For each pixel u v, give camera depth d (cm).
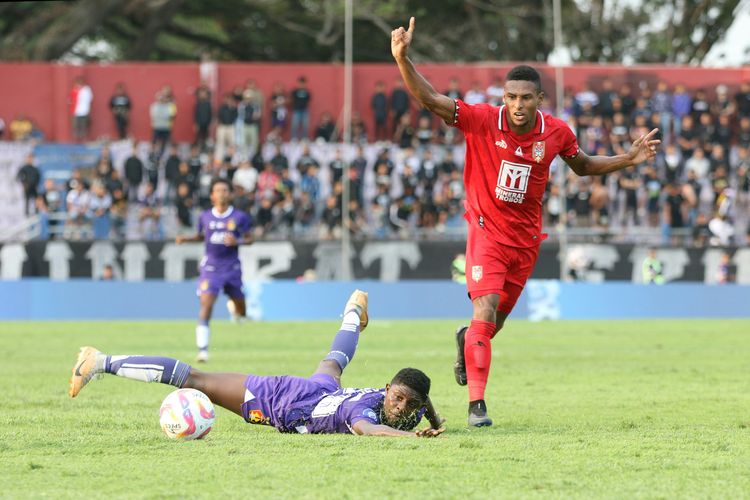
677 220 7056
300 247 6644
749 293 6050
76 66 7600
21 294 5716
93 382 2527
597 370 2931
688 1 10050
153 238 6956
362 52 10325
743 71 7806
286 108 7631
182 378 1566
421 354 3469
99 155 7394
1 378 2669
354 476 1236
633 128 7500
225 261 3219
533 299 5897
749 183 7488
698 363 3162
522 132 1734
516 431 1661
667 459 1363
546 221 7069
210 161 7050
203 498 1126
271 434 1569
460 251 6712
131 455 1388
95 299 5762
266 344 3972
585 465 1316
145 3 9500
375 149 7450
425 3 10138
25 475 1252
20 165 7312
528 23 10181
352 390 1555
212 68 7638
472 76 7725
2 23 9938
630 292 5966
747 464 1331
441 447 1430
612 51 10300
